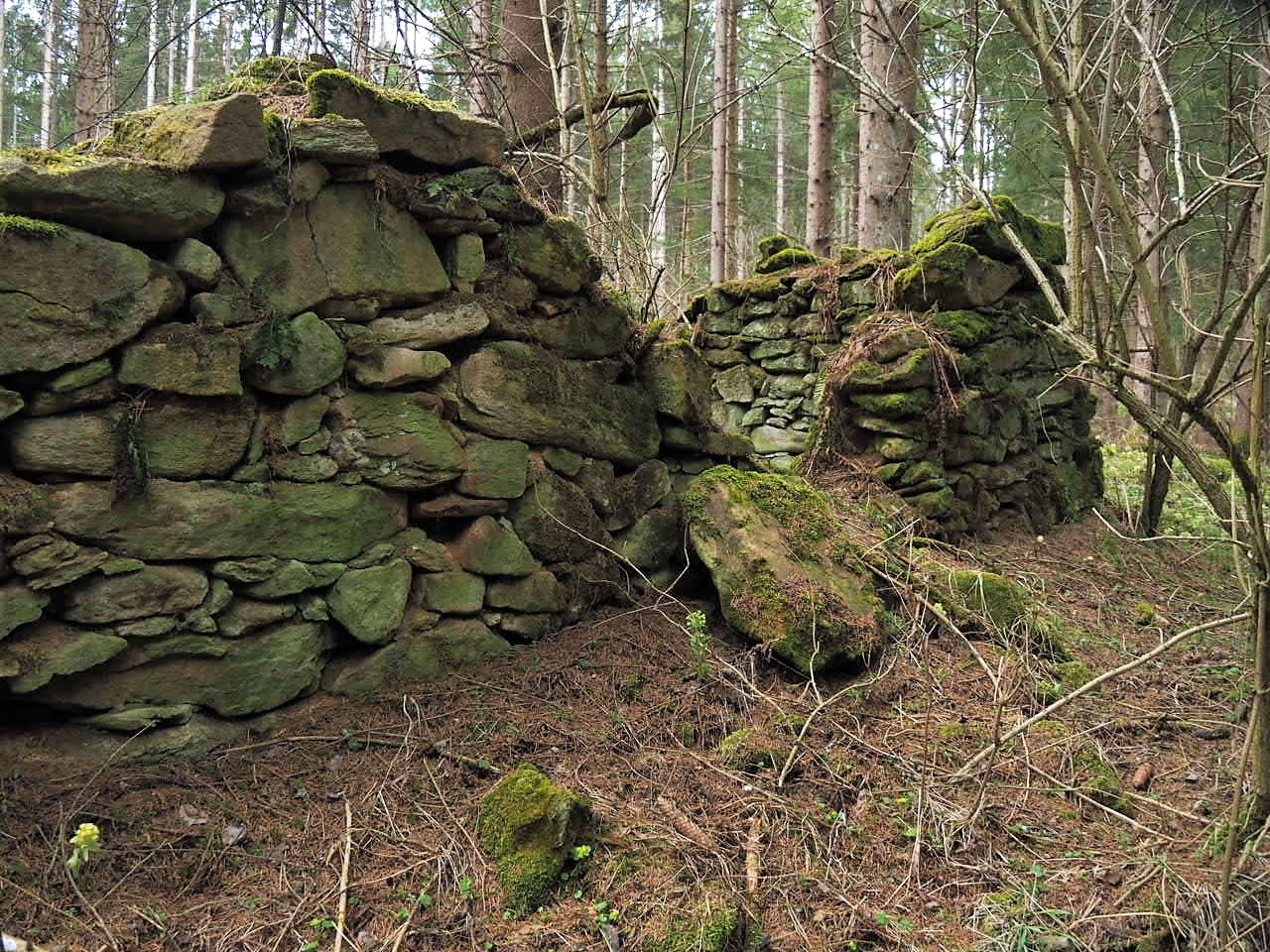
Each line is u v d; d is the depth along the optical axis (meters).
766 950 2.27
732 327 7.08
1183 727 3.65
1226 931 2.23
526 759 2.93
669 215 16.77
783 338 6.70
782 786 2.95
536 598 3.64
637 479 4.15
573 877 2.44
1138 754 3.43
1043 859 2.72
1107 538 6.16
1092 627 4.73
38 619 2.48
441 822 2.62
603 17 6.88
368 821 2.59
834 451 5.85
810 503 4.38
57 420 2.48
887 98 2.62
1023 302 6.11
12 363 2.38
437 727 3.03
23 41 8.27
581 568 3.85
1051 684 3.82
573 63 5.87
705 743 3.20
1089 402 6.98
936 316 5.72
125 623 2.62
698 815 2.75
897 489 5.56
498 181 3.53
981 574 4.48
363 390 3.15
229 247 2.81
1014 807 2.97
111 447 2.56
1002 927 2.38
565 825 2.46
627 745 3.09
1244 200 2.66
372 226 3.14
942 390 5.57
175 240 2.71
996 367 5.93
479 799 2.71
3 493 2.40
